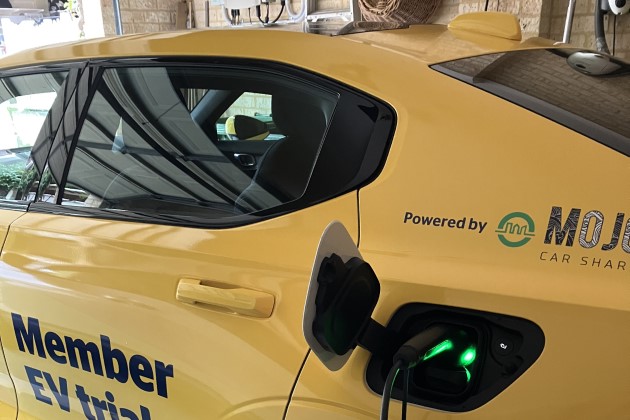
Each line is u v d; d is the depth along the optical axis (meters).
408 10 3.72
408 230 1.07
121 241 1.38
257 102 1.38
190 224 1.34
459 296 1.00
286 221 1.22
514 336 0.96
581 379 0.90
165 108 1.49
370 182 1.14
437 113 1.12
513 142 1.04
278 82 1.32
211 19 6.09
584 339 0.91
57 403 1.55
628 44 3.22
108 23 6.12
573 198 0.97
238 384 1.17
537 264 0.97
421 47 1.35
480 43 1.44
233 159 1.39
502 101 1.11
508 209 1.00
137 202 1.46
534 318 0.94
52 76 1.68
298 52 1.32
